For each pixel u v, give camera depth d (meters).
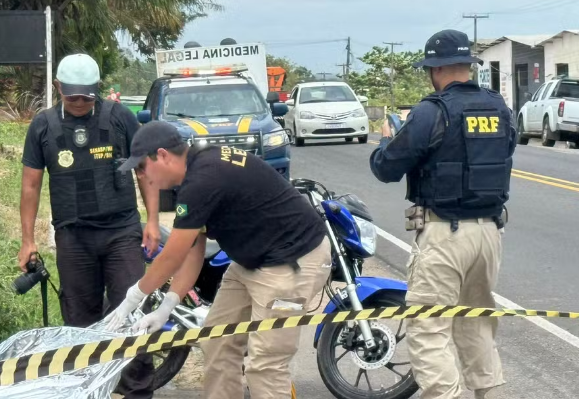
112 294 5.57
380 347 5.60
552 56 46.91
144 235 5.57
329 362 5.70
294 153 22.66
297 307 4.59
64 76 5.30
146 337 3.88
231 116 14.14
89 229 5.47
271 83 35.03
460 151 4.72
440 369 4.73
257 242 4.55
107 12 23.53
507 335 7.29
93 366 3.83
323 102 25.42
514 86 52.28
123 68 35.16
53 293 7.65
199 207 4.38
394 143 4.75
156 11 26.64
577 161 20.81
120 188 5.49
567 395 5.99
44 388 3.72
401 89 65.19
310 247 4.62
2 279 6.29
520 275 9.45
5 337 6.04
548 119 27.41
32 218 5.54
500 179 4.76
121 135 5.49
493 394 5.07
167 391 6.00
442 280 4.77
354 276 5.56
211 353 4.90
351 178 17.39
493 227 4.82
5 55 9.26
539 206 13.83
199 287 5.82
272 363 4.63
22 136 19.17
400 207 13.96
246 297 4.84
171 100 14.59
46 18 9.26
